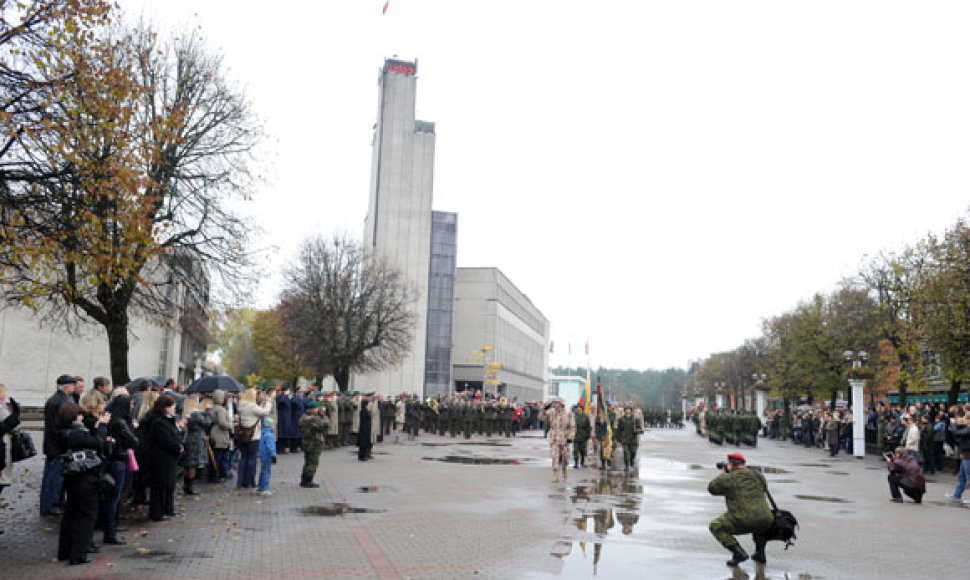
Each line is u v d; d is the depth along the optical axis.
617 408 27.00
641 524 11.01
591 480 17.22
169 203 18.42
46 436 10.18
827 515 13.00
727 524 8.56
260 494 13.03
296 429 22.27
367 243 94.75
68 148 10.52
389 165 91.00
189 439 12.72
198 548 8.51
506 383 109.38
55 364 36.72
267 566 7.69
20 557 7.82
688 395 126.50
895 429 26.17
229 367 103.00
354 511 11.51
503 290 108.62
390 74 92.44
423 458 22.17
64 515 7.79
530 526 10.57
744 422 36.22
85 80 10.85
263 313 74.62
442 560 8.20
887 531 11.34
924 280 30.56
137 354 43.72
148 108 18.80
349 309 49.78
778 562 8.68
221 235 19.45
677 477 18.39
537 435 41.22
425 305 89.62
